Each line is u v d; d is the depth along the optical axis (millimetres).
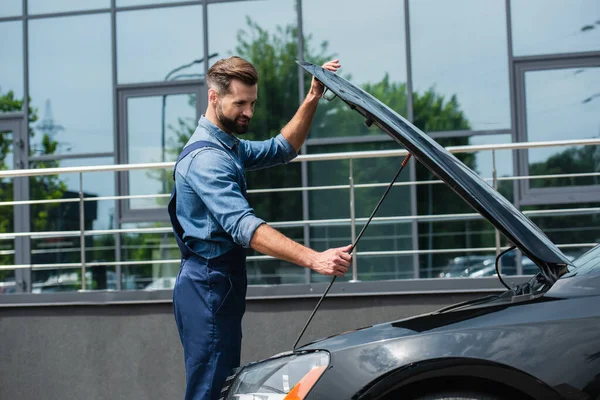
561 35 8000
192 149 3350
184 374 5742
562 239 7836
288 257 3049
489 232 7828
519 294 3068
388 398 2789
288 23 8469
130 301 5793
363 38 8320
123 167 5801
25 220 8758
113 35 8773
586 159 7902
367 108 3125
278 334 5684
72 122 8820
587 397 2607
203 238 3336
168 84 8688
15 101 8914
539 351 2664
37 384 5855
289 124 3873
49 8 8883
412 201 8031
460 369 2686
